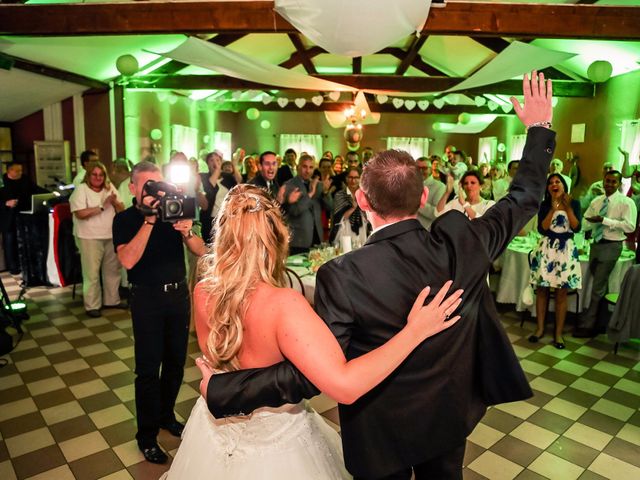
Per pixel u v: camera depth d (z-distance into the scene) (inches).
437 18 163.3
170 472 57.4
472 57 320.5
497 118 442.6
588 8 162.2
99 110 294.2
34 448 95.5
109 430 102.1
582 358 143.9
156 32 167.2
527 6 162.1
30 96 266.8
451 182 193.8
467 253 43.4
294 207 172.2
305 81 254.2
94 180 175.0
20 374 129.3
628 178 263.0
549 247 148.2
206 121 440.5
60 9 164.2
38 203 211.3
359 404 44.2
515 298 175.2
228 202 44.4
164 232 85.7
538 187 48.4
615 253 155.9
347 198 157.9
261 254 43.1
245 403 39.1
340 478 52.8
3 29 165.5
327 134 499.8
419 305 39.7
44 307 188.1
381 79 285.9
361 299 41.5
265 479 47.1
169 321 89.4
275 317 40.0
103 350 145.8
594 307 160.7
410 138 494.9
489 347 46.0
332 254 134.8
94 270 176.4
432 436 43.8
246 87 295.6
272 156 172.2
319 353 37.4
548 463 92.4
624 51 245.0
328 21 121.5
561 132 335.0
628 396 120.0
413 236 43.3
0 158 292.0
